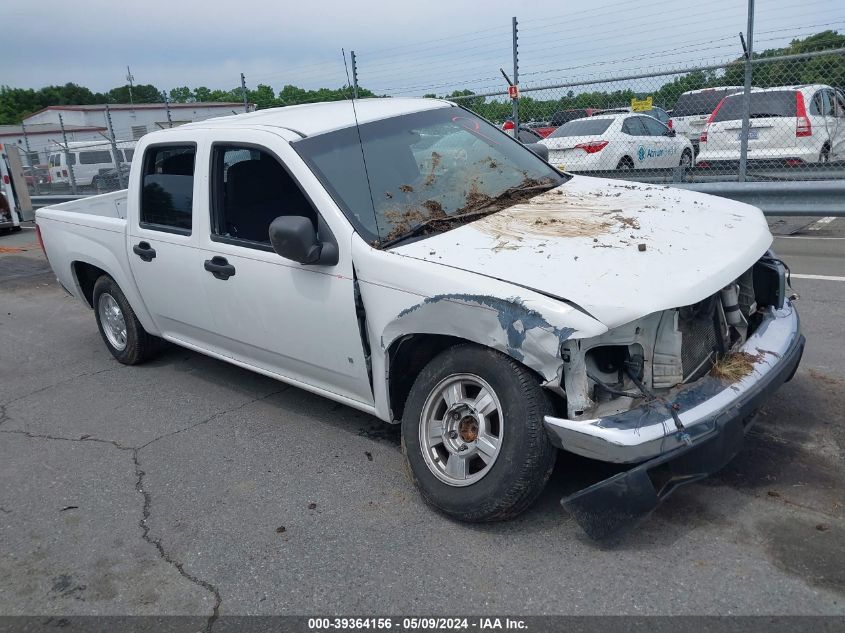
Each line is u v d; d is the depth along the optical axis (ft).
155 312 17.53
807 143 31.32
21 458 14.87
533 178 14.60
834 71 28.91
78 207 21.90
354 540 10.96
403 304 11.07
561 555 10.11
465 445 10.86
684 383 10.11
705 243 11.05
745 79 29.43
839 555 9.57
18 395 18.63
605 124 38.27
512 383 10.03
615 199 13.29
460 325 10.31
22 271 36.88
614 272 9.97
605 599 9.19
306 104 16.53
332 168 12.94
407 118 14.80
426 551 10.52
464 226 12.12
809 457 11.94
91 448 15.03
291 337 13.50
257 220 13.92
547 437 9.97
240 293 14.19
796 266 24.13
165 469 13.83
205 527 11.75
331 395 13.60
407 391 12.43
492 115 37.70
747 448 12.34
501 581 9.71
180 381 18.47
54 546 11.64
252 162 13.94
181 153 15.53
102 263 18.54
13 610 10.19
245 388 17.58
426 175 13.57
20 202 53.26
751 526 10.31
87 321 25.70
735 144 32.71
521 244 11.12
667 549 10.00
